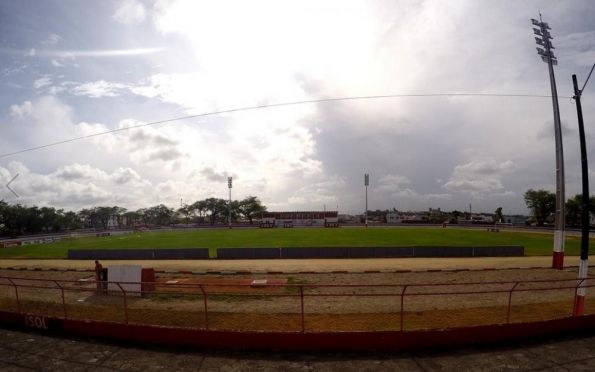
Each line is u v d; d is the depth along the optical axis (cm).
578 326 1397
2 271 3212
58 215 12600
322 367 1107
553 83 2989
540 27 2972
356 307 1780
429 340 1238
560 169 2948
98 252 4047
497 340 1288
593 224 10600
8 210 11075
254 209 16225
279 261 3575
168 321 1558
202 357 1191
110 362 1166
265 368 1106
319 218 12169
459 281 2467
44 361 1182
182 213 18850
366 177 10025
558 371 1084
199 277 2681
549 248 4653
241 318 1580
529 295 2052
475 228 9412
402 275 2686
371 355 1188
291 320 1541
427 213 18188
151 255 3953
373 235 6694
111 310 1755
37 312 1748
